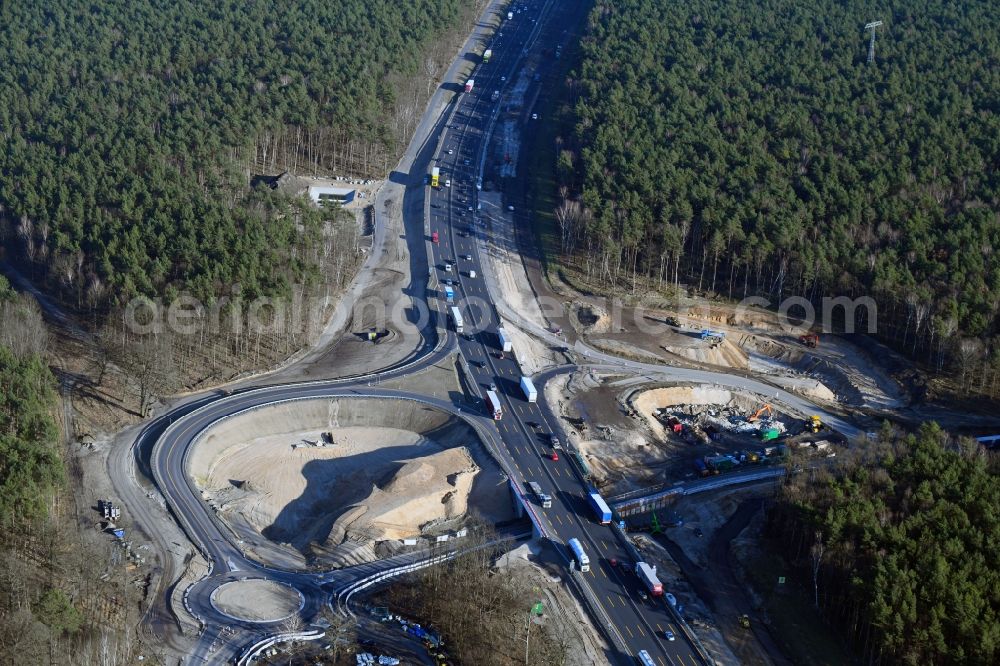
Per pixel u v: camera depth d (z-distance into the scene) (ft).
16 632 611.06
